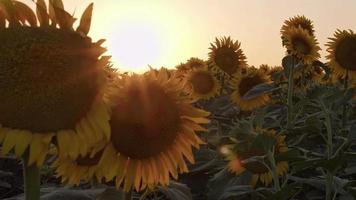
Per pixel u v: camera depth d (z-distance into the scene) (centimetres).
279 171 171
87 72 82
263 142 147
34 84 79
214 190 166
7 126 80
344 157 144
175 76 108
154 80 105
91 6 86
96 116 82
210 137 254
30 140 79
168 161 108
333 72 301
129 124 102
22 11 87
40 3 86
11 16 86
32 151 78
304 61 296
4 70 79
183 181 202
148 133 103
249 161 150
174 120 106
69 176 107
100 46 84
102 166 102
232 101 341
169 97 106
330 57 300
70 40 83
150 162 107
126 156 105
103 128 82
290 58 293
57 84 80
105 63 84
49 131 80
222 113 342
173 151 108
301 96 297
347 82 300
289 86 284
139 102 102
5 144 78
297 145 229
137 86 103
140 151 104
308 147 231
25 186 81
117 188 105
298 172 197
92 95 83
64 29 85
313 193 187
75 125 81
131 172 105
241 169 168
